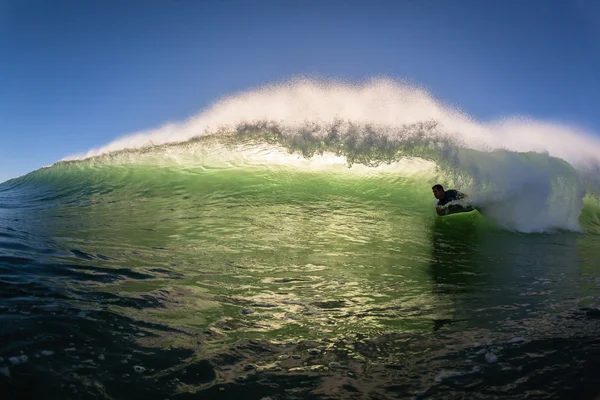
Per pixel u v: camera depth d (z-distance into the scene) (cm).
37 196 913
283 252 535
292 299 375
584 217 817
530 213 767
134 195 857
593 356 265
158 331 285
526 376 243
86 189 919
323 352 274
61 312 289
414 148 898
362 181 887
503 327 318
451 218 749
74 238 531
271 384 233
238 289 392
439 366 256
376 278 454
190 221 674
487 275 479
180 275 418
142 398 211
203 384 228
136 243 532
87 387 213
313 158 945
